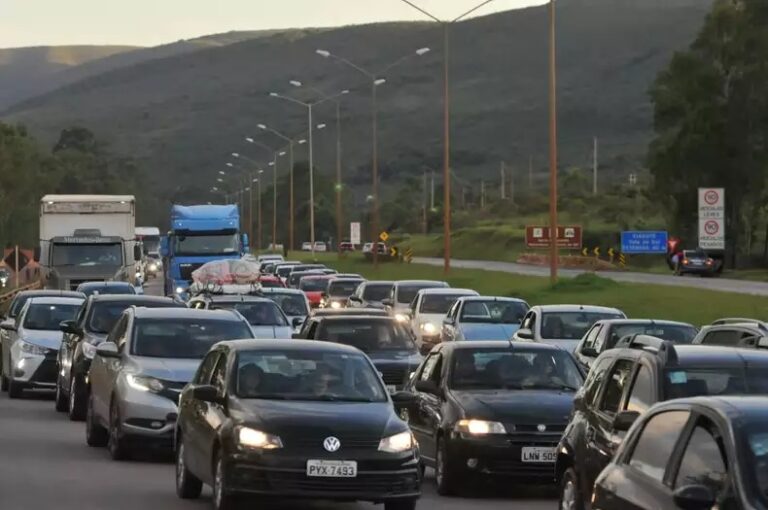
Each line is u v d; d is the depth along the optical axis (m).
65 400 72.38
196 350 54.16
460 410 45.69
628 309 139.62
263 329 77.06
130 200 135.75
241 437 37.56
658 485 24.44
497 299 92.06
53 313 81.75
